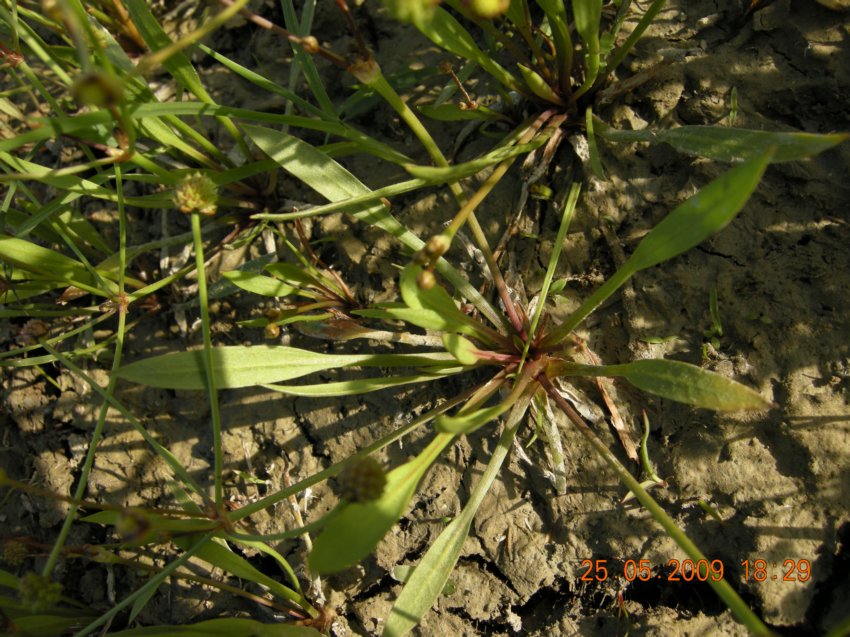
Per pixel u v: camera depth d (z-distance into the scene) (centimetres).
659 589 17
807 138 14
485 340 17
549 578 18
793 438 16
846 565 16
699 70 19
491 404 19
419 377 17
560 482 18
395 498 14
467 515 16
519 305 18
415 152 20
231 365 16
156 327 21
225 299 21
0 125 19
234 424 20
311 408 20
